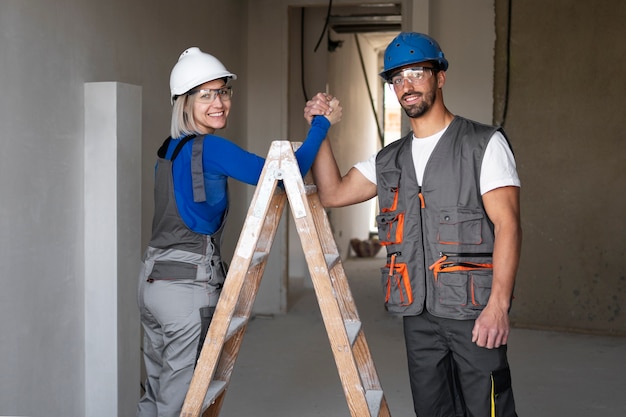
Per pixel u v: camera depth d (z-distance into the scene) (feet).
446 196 8.06
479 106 19.35
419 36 8.17
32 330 9.68
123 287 10.87
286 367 15.56
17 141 9.32
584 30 18.43
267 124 20.71
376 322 19.93
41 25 9.84
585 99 18.51
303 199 7.54
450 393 8.60
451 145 8.13
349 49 31.27
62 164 10.26
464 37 19.35
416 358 8.55
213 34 17.61
